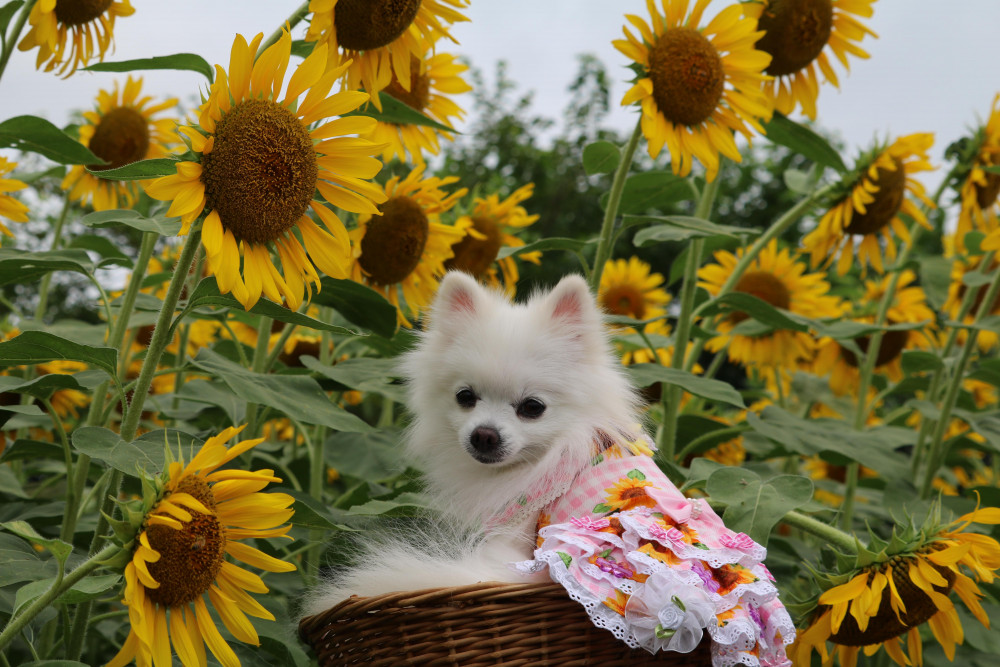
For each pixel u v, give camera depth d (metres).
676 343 1.25
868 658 1.18
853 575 0.97
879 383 1.52
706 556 0.92
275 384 1.00
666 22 1.12
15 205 1.09
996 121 1.29
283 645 0.99
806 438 1.18
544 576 0.94
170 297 0.92
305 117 0.93
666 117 1.12
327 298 1.12
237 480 0.88
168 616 0.87
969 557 0.96
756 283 1.43
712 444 1.26
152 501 0.84
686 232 1.20
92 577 0.85
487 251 1.33
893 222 1.27
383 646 0.91
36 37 1.11
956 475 1.56
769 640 0.92
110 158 1.27
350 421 0.99
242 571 0.89
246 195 0.88
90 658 1.17
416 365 1.11
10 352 0.93
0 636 0.84
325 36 1.00
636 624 0.89
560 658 0.90
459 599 0.90
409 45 1.05
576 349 1.07
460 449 1.08
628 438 1.05
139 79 1.29
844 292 1.70
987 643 1.11
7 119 1.00
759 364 1.47
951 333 1.38
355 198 0.94
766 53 1.14
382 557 0.98
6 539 0.96
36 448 1.04
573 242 1.18
